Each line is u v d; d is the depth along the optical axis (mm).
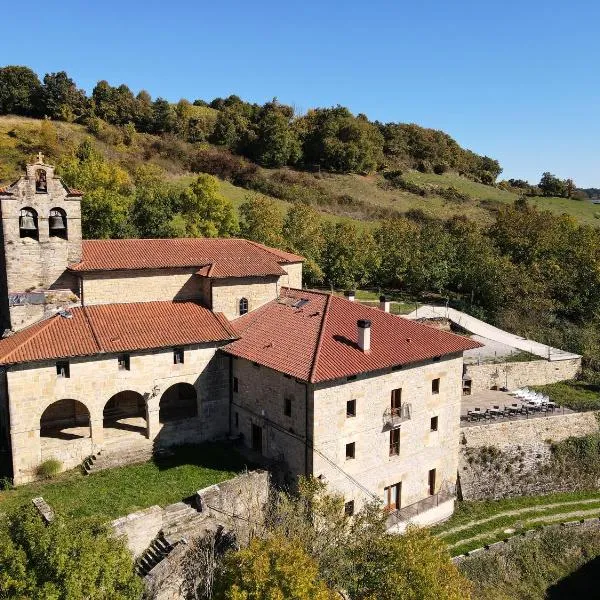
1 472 31891
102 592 19312
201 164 108562
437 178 141000
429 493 37344
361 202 109938
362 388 32312
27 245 34312
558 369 55000
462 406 47031
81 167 67312
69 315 34531
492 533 36906
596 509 40812
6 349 31141
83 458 33156
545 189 147375
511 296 68438
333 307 36719
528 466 42438
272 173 117125
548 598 33250
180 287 39031
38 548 18844
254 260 40844
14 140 93750
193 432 36375
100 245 38094
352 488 32531
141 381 34219
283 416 32625
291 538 23578
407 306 66875
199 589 25531
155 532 27516
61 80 112312
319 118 141125
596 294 69562
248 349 35156
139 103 122750
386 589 22406
